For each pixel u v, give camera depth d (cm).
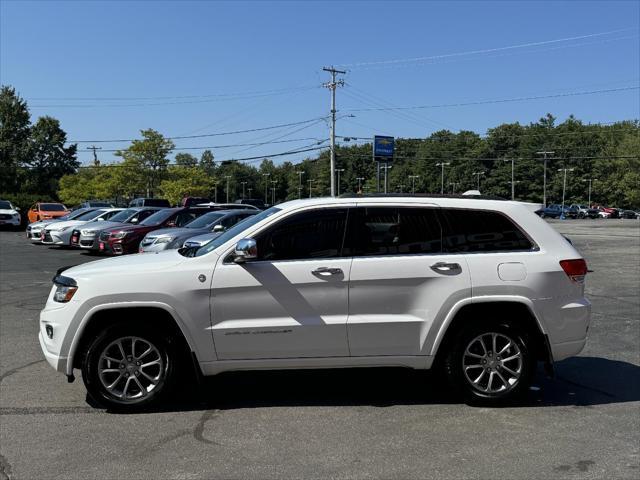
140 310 498
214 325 491
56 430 459
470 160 12688
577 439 446
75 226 2138
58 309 495
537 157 11738
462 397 521
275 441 439
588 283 1316
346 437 447
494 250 520
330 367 507
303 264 499
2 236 2958
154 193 7212
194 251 542
